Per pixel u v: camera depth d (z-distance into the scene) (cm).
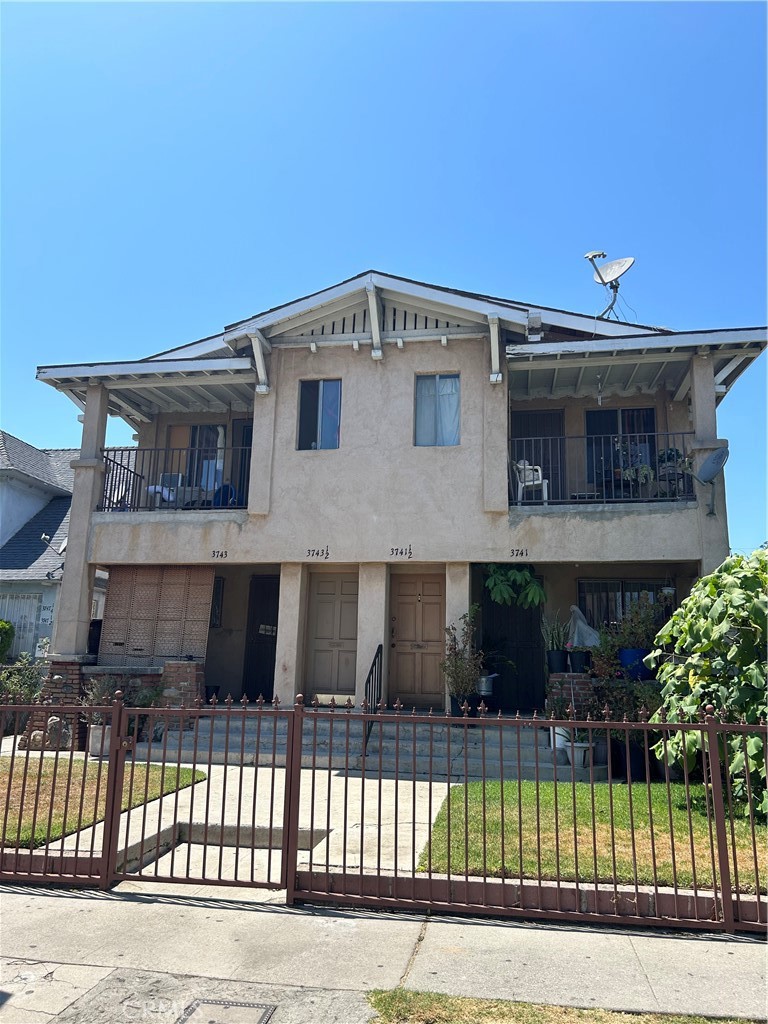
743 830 651
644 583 1356
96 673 1241
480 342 1248
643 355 1169
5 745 1254
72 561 1302
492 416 1215
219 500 1402
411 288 1208
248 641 1516
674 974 412
